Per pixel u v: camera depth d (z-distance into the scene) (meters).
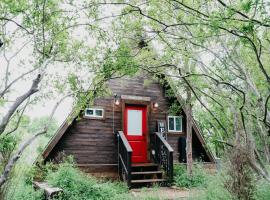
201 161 15.73
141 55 8.62
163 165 13.83
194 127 15.88
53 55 5.73
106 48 6.91
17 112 5.27
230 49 6.85
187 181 12.60
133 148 14.82
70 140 13.54
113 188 11.17
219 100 8.33
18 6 4.91
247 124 7.34
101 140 14.17
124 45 7.01
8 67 5.31
